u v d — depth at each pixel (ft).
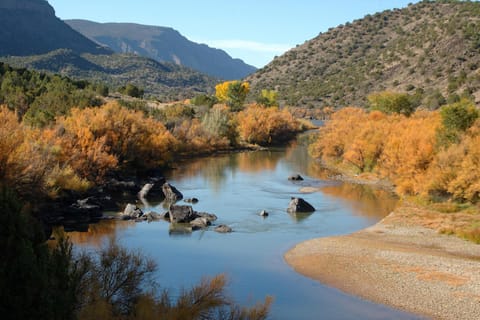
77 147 169.07
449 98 399.44
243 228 131.34
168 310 52.75
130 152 200.85
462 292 84.64
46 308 38.96
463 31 574.97
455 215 142.41
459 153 159.22
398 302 80.64
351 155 233.76
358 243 116.37
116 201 159.74
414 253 107.34
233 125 350.64
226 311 61.26
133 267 60.23
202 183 202.80
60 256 43.98
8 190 41.47
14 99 251.19
